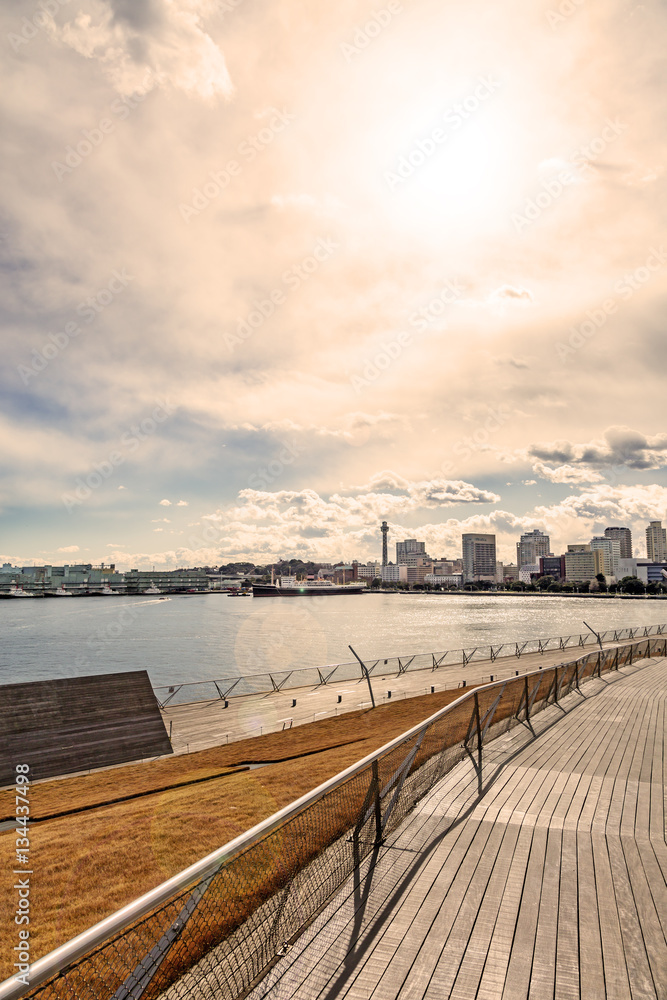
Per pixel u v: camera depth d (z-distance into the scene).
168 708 28.91
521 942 3.85
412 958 3.69
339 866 4.74
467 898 4.42
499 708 9.63
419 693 31.98
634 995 3.35
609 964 3.62
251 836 3.40
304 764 13.84
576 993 3.36
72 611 158.88
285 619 133.88
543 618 133.25
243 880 4.07
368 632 101.06
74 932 5.47
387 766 5.87
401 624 118.06
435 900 4.39
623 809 6.25
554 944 3.83
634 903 4.36
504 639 88.25
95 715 20.81
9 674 61.72
